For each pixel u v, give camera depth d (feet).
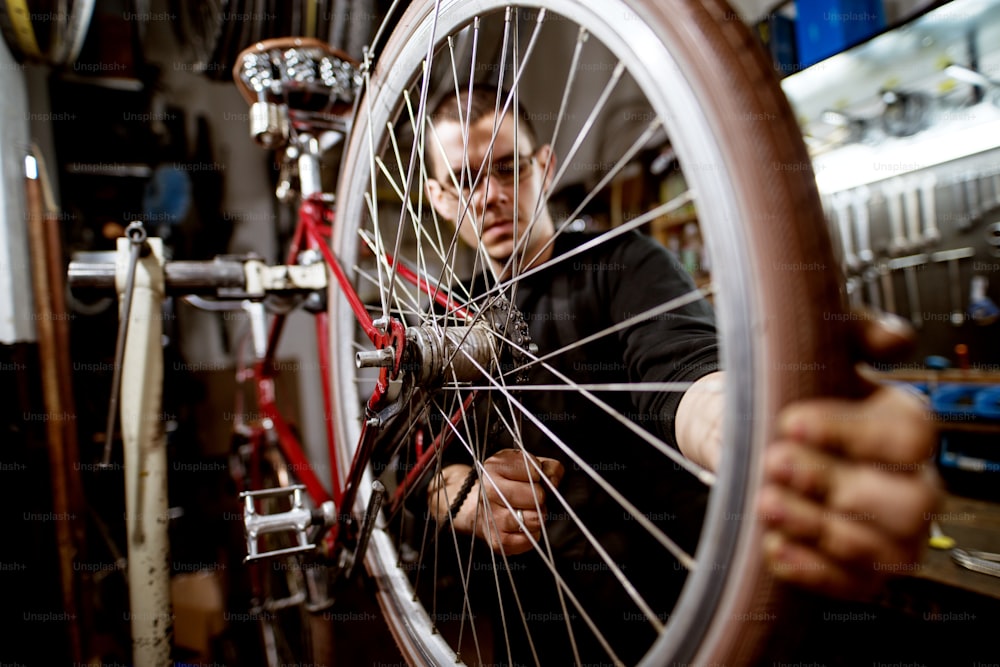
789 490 0.97
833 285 1.03
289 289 3.10
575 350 3.13
